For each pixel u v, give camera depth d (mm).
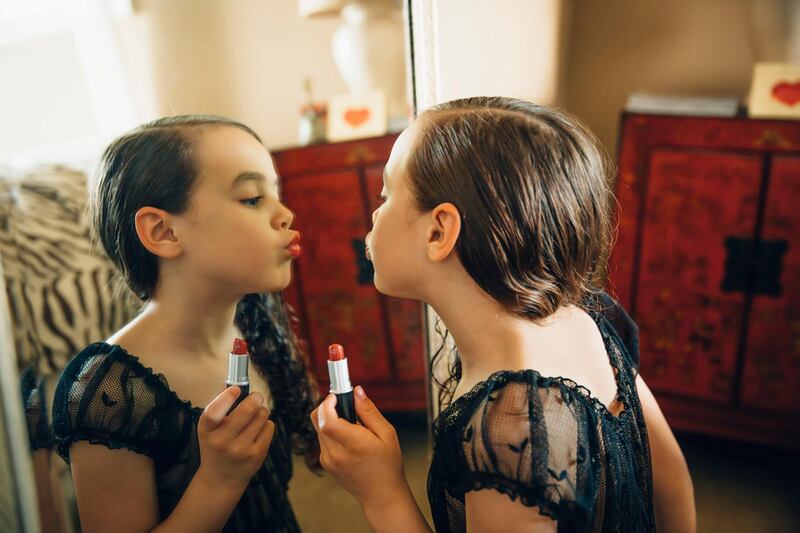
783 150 1435
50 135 734
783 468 1579
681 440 1660
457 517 602
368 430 623
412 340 1102
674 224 1546
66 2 728
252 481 806
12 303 666
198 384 717
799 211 1450
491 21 1207
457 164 551
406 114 1109
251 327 835
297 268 1048
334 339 1083
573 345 622
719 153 1478
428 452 1106
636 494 622
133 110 801
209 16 878
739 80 1791
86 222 747
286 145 1023
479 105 589
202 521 639
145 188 651
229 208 667
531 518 515
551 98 1757
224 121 692
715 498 1521
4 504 602
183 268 678
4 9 688
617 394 650
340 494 971
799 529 1458
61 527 658
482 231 547
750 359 1571
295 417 912
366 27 1063
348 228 1082
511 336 578
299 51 985
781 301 1513
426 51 941
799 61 1706
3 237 678
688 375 1633
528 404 523
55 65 728
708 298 1565
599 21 1863
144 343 687
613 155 1955
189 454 705
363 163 1066
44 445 648
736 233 1507
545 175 550
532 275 563
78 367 659
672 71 1845
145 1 794
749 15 1732
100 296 744
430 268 591
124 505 667
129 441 654
